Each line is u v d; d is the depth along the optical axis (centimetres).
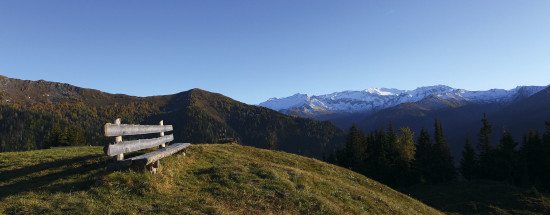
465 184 6788
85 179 1662
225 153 2928
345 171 3606
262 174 2097
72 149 3180
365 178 3562
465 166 9412
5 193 1539
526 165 8219
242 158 2869
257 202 1708
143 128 2036
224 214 1485
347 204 2111
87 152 2764
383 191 3309
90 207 1350
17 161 2206
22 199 1385
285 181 2045
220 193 1731
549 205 5362
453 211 5331
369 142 9988
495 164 8575
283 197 1830
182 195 1612
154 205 1468
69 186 1583
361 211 2070
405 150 9094
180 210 1448
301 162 3512
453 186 6775
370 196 2489
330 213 1794
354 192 2420
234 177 1966
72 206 1352
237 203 1659
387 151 9388
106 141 1648
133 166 1686
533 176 8331
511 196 5731
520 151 8500
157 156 1828
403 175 8631
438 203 5862
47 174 1855
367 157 9669
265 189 1886
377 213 2178
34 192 1498
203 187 1788
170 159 2119
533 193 5816
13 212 1290
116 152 1614
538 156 8294
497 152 8625
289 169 2398
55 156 2409
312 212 1752
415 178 8631
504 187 6231
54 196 1438
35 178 1791
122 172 1652
